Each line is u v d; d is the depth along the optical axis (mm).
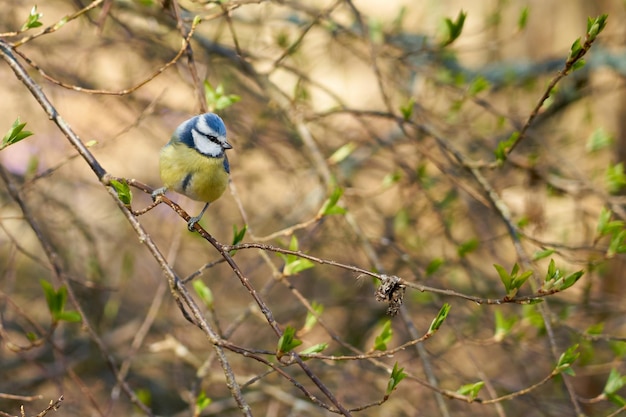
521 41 16000
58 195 13703
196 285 7977
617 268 13609
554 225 12234
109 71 15055
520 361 11578
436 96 11914
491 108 10211
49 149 12727
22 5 11625
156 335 12859
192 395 8859
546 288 5664
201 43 10195
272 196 15742
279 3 9656
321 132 12906
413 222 11719
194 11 9422
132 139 15406
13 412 11680
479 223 11914
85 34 12141
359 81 18109
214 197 7215
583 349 9891
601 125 14703
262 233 13789
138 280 14844
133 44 11406
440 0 13625
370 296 13070
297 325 13117
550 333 7395
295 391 12023
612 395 7414
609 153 14242
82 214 13844
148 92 12672
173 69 11453
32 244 14711
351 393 11844
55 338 11938
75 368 12289
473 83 10133
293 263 7059
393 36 12016
